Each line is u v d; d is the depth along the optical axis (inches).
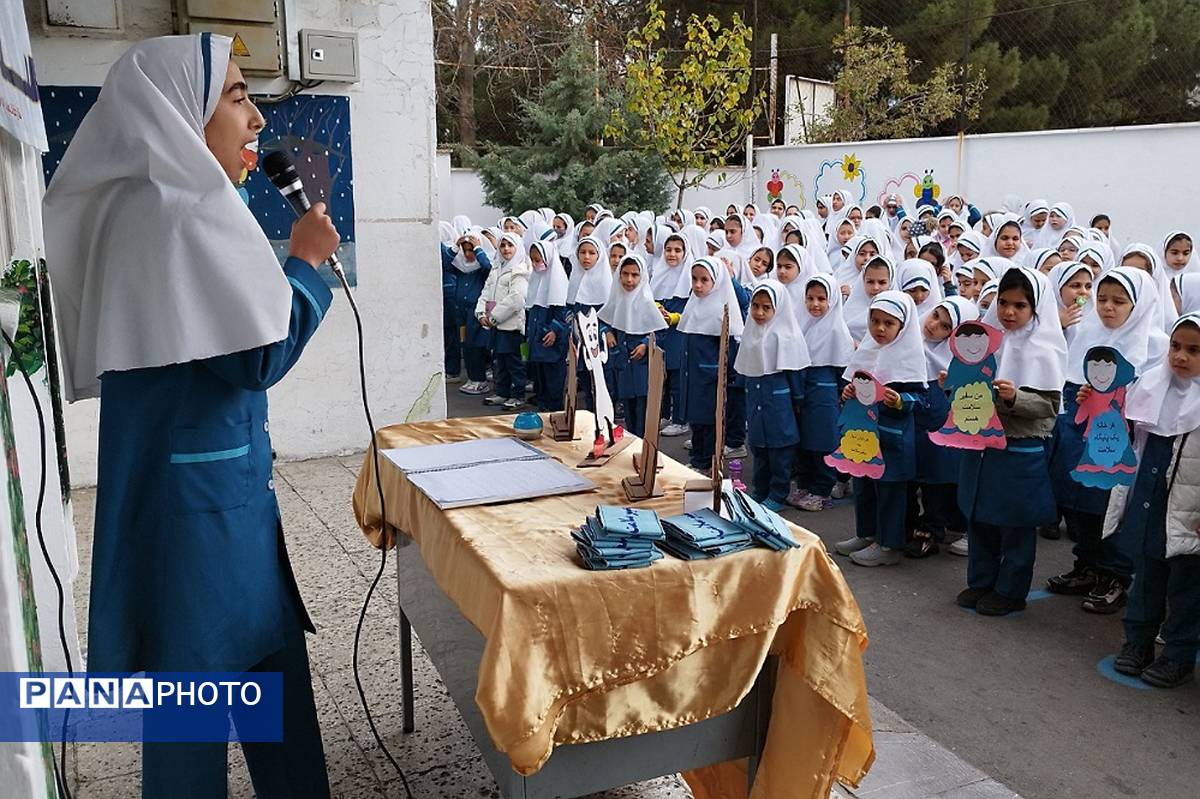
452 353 404.2
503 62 818.8
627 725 74.6
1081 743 126.0
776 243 450.3
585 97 671.1
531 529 81.1
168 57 72.9
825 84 775.7
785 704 81.2
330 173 237.1
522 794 74.7
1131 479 140.8
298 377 242.4
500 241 342.0
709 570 74.4
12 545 46.9
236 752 111.9
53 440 120.6
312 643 139.5
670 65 808.3
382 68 239.0
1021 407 154.5
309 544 181.3
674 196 687.1
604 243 390.6
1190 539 130.9
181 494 75.4
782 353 212.8
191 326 69.9
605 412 106.2
